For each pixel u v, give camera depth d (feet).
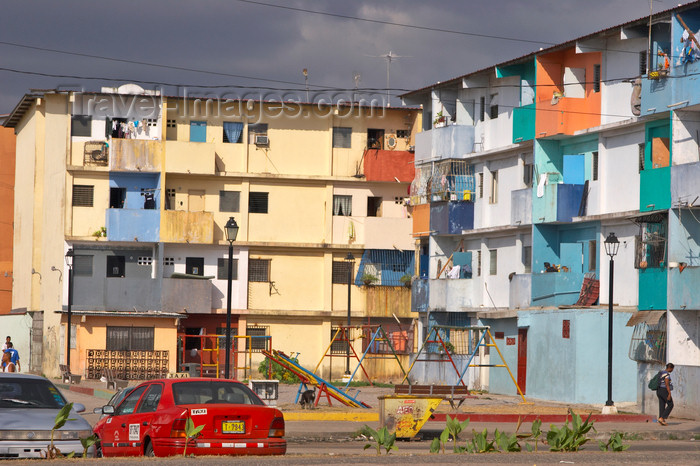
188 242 188.55
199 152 189.78
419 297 175.22
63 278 187.42
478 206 167.84
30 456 59.82
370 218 197.77
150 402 61.26
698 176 117.91
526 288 148.15
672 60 123.03
